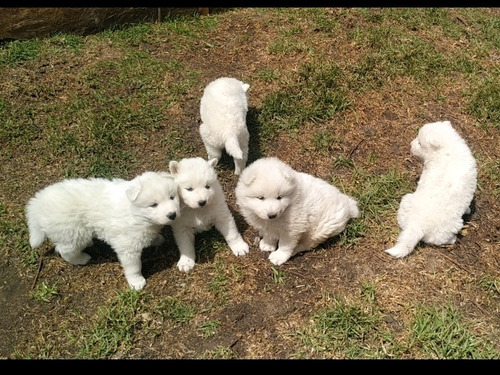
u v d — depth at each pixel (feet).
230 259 3.34
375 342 2.86
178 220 3.13
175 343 2.92
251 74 4.98
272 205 2.88
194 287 3.19
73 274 3.29
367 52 5.22
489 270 3.25
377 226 3.51
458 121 4.45
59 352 2.89
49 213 2.93
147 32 5.50
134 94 4.72
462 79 4.89
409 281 3.18
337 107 4.52
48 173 4.01
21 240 3.47
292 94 4.65
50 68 4.99
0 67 4.94
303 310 3.04
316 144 4.18
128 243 2.97
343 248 3.38
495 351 2.78
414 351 2.80
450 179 3.21
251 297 3.12
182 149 4.19
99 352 2.86
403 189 3.77
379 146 4.20
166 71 4.98
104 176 3.97
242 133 3.64
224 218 3.25
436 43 5.41
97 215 2.94
